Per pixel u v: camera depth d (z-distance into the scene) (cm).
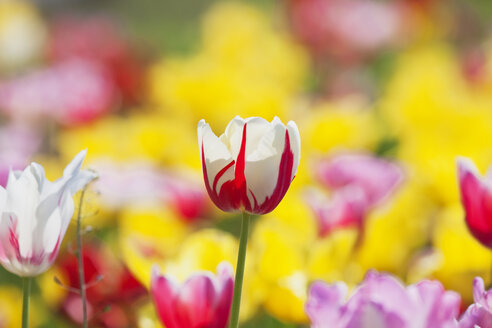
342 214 156
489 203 134
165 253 164
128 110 378
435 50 568
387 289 125
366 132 255
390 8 508
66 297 149
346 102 358
